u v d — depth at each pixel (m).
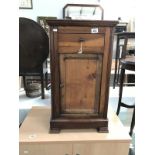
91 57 1.08
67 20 0.99
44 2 3.12
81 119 1.19
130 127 1.51
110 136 1.14
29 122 1.32
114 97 2.13
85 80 1.13
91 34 1.03
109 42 1.05
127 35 2.26
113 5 3.22
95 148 1.12
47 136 1.14
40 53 1.70
